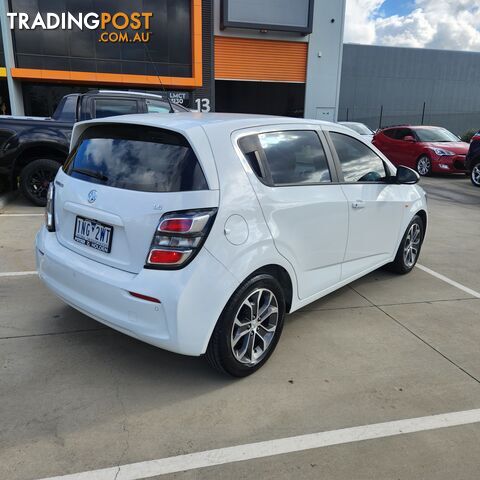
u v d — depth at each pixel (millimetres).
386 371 3143
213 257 2594
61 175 3318
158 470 2215
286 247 3084
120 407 2668
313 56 21125
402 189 4625
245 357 2975
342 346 3455
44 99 17875
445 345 3529
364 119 37062
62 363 3084
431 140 14102
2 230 6109
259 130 3115
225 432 2492
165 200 2578
